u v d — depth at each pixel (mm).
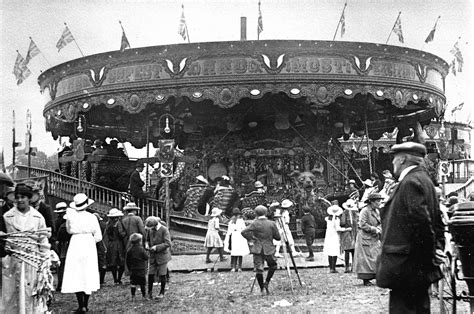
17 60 28531
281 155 30469
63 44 28156
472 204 7715
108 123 35625
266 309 11680
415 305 7055
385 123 34906
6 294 9234
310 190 27984
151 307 12414
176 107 30562
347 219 17578
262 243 13711
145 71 26141
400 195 6945
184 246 23859
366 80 26078
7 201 10203
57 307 12867
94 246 12102
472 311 7711
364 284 14742
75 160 27656
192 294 14148
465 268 7660
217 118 31031
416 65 27609
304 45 25391
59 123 31391
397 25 28812
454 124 36906
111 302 13391
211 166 31094
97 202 25688
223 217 25234
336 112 31500
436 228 7297
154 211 26422
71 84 28312
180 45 25594
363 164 33438
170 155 22406
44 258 9609
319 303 12266
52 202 26891
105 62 26906
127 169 32562
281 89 25391
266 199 28031
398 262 6867
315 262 20344
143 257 13398
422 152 7242
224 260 20984
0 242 8578
